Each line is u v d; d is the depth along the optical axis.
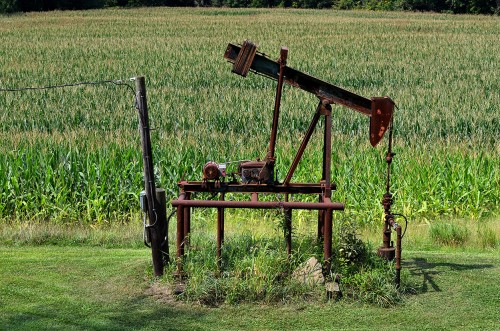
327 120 9.16
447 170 16.62
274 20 79.06
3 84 34.12
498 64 41.00
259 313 8.45
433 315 8.38
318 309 8.54
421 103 26.38
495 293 9.02
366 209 15.56
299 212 14.58
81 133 19.77
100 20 77.69
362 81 35.22
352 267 9.28
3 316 8.33
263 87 32.66
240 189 9.55
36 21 76.00
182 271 9.15
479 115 23.03
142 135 9.11
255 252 9.57
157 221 9.28
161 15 88.81
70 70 39.00
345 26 70.50
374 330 8.00
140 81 9.01
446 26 70.31
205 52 47.81
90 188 15.82
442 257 10.79
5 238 12.73
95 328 8.00
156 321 8.21
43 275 9.77
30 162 15.99
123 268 10.02
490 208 16.23
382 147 17.78
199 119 23.94
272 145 9.39
